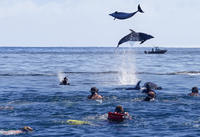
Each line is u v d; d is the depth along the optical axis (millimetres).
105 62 112938
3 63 99312
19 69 75562
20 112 25234
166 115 24266
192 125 21156
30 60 120812
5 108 26734
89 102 29969
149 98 30688
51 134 18891
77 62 109562
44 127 20578
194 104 28969
